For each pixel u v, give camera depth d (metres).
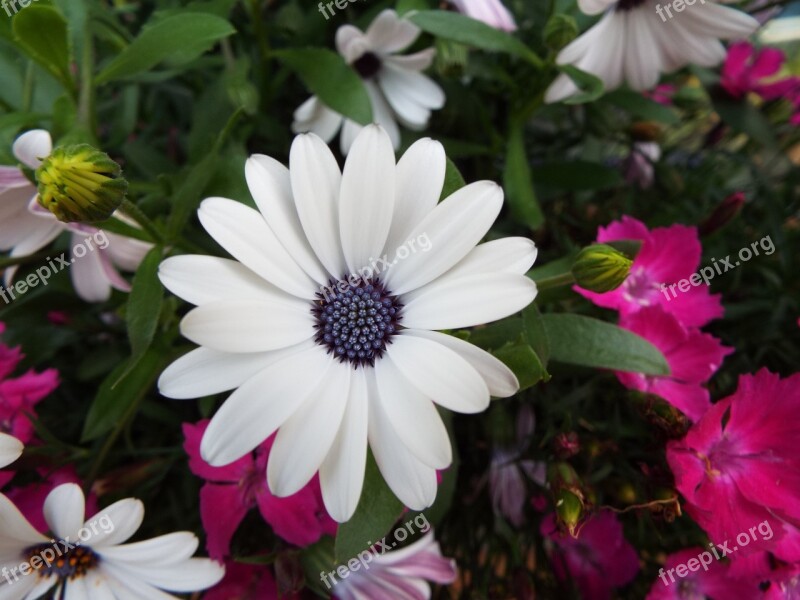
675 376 0.13
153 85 0.18
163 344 0.12
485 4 0.15
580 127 0.20
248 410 0.09
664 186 0.20
